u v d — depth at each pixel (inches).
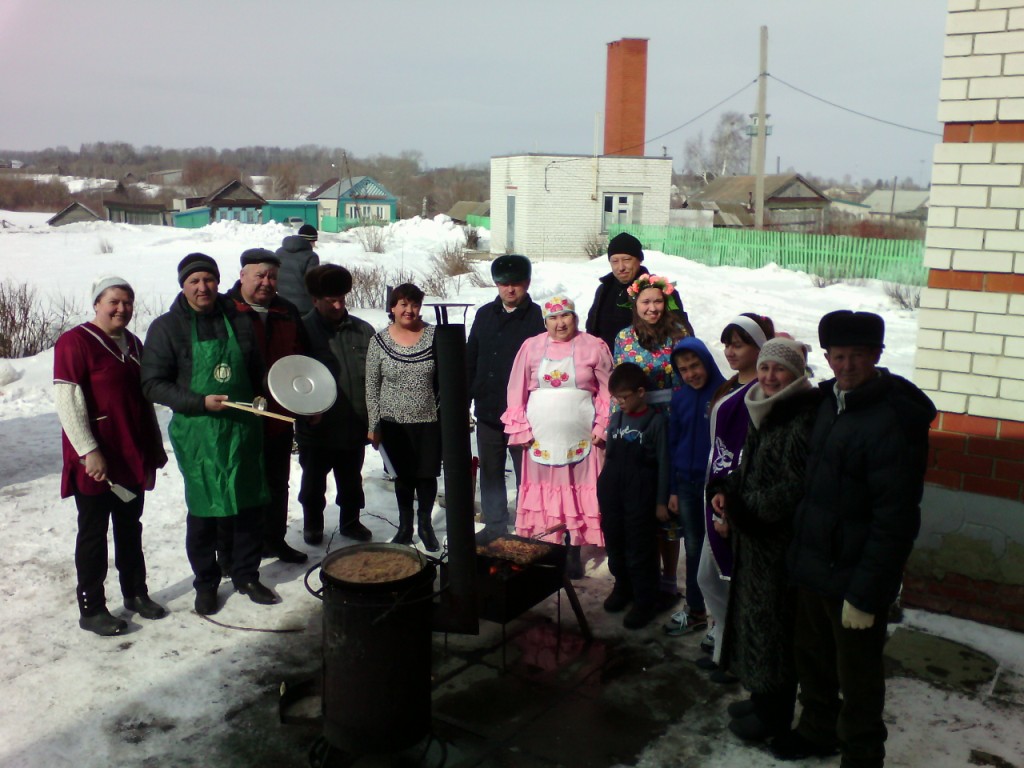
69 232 1291.8
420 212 2974.9
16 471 271.0
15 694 155.4
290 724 147.6
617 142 1299.2
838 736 130.2
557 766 137.2
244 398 182.5
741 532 137.4
